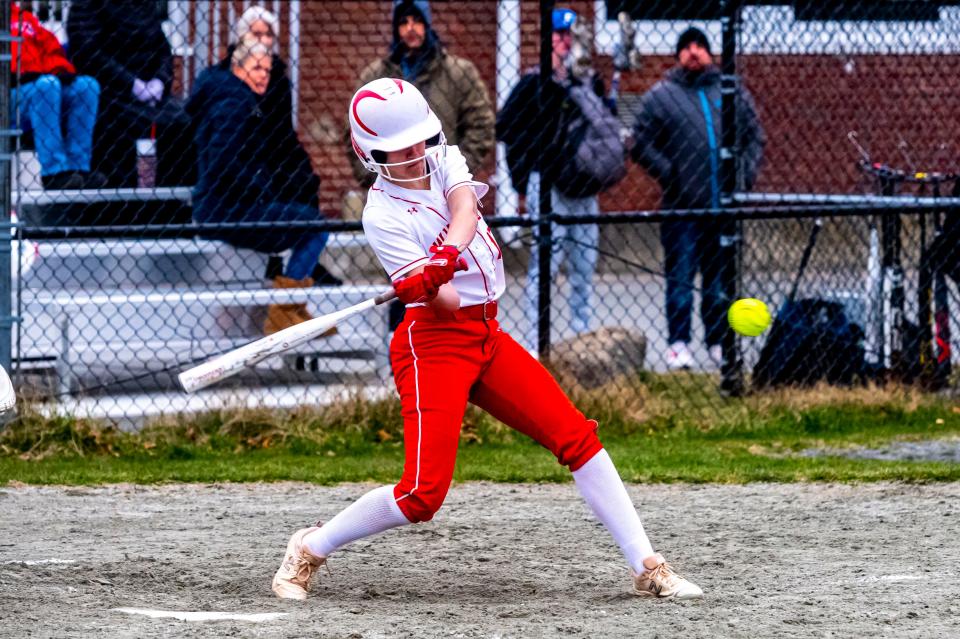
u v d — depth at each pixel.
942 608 16.19
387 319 36.12
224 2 42.22
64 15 38.34
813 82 39.84
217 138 34.22
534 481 26.28
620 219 32.72
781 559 19.50
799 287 38.94
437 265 15.41
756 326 21.28
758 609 16.14
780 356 35.44
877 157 39.84
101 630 14.91
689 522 22.45
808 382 35.50
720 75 38.06
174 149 37.00
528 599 17.16
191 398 33.38
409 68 34.84
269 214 34.78
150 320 37.12
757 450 29.66
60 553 19.75
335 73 47.81
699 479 26.03
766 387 35.53
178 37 40.50
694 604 16.50
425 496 16.31
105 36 35.59
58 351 34.94
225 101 34.19
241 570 18.72
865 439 30.77
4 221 29.08
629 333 37.19
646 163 38.62
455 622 15.56
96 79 35.72
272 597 17.14
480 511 23.44
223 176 34.38
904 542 20.69
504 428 30.81
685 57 38.09
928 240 37.69
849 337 35.62
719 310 35.06
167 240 36.66
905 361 35.81
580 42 38.50
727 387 34.81
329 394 32.97
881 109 39.50
